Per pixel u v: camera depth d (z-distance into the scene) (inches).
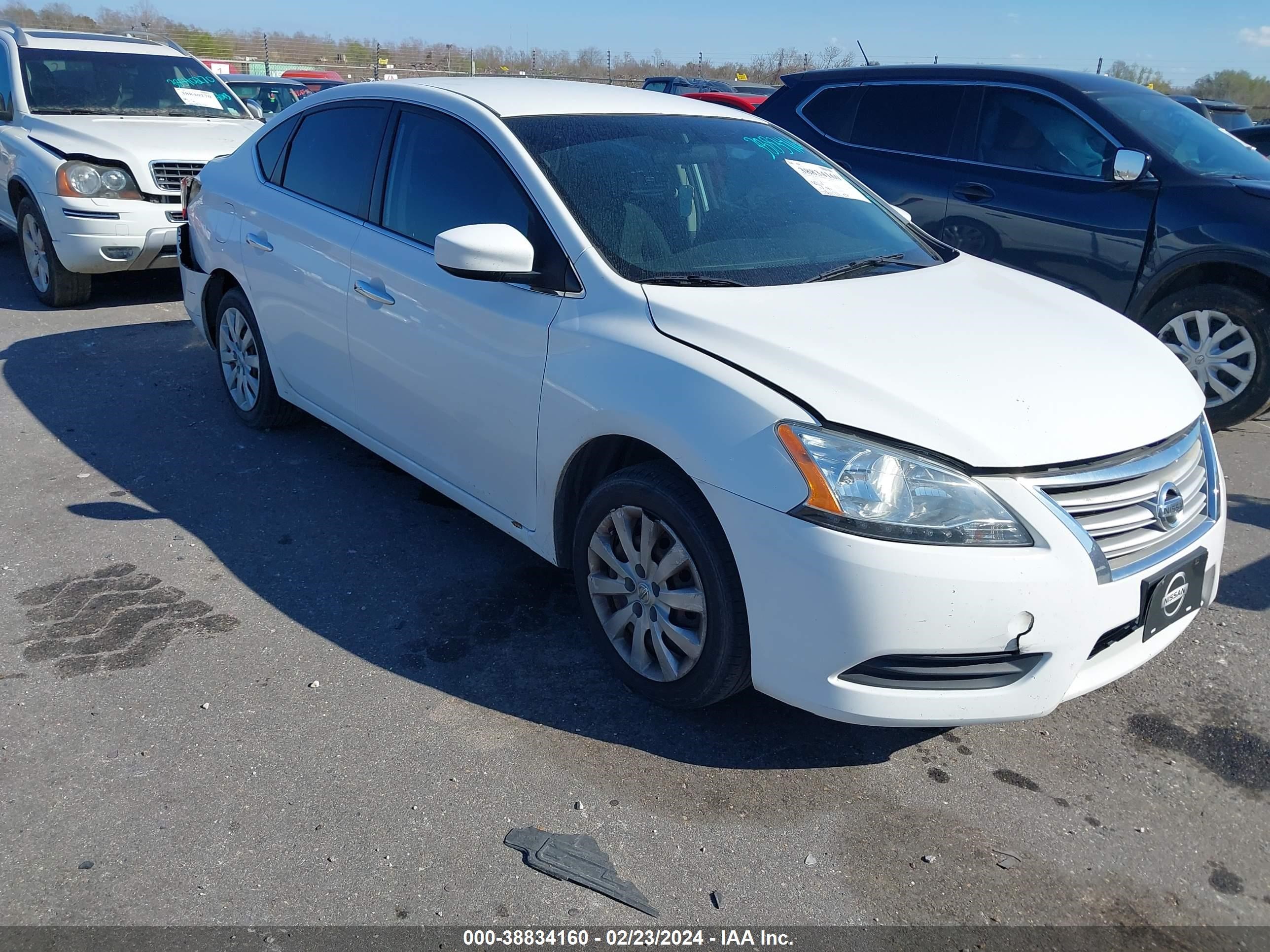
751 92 675.4
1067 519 95.4
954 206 237.5
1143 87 241.3
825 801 103.4
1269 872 95.8
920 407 97.1
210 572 145.2
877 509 93.2
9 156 287.7
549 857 94.2
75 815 97.6
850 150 257.3
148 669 121.3
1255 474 195.9
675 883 92.1
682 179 137.0
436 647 128.1
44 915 86.0
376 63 1448.1
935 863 95.7
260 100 629.3
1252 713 119.8
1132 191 213.6
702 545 103.3
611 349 112.0
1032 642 94.8
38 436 193.2
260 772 104.3
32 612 133.0
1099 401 104.2
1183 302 213.3
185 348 251.6
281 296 171.2
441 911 88.0
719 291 116.0
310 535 157.5
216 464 182.7
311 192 167.8
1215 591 113.9
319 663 123.8
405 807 100.0
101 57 321.7
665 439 104.1
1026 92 231.6
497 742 110.4
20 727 110.0
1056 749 113.1
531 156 129.6
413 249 141.9
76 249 269.0
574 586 144.7
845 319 112.3
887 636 93.7
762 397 99.3
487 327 127.1
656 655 114.0
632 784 104.7
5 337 257.8
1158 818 102.5
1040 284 141.5
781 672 100.0
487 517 137.7
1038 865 95.9
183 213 276.2
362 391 156.5
